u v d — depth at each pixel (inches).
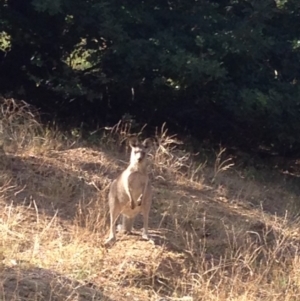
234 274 364.8
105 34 544.1
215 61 537.6
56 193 425.1
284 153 650.2
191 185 489.7
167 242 382.9
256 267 378.3
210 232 414.6
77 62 615.5
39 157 468.8
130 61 549.3
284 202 511.2
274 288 358.9
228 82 578.6
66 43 601.3
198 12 595.8
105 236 377.4
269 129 594.9
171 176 493.0
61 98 618.2
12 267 317.4
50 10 528.1
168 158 512.4
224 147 639.1
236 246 396.8
